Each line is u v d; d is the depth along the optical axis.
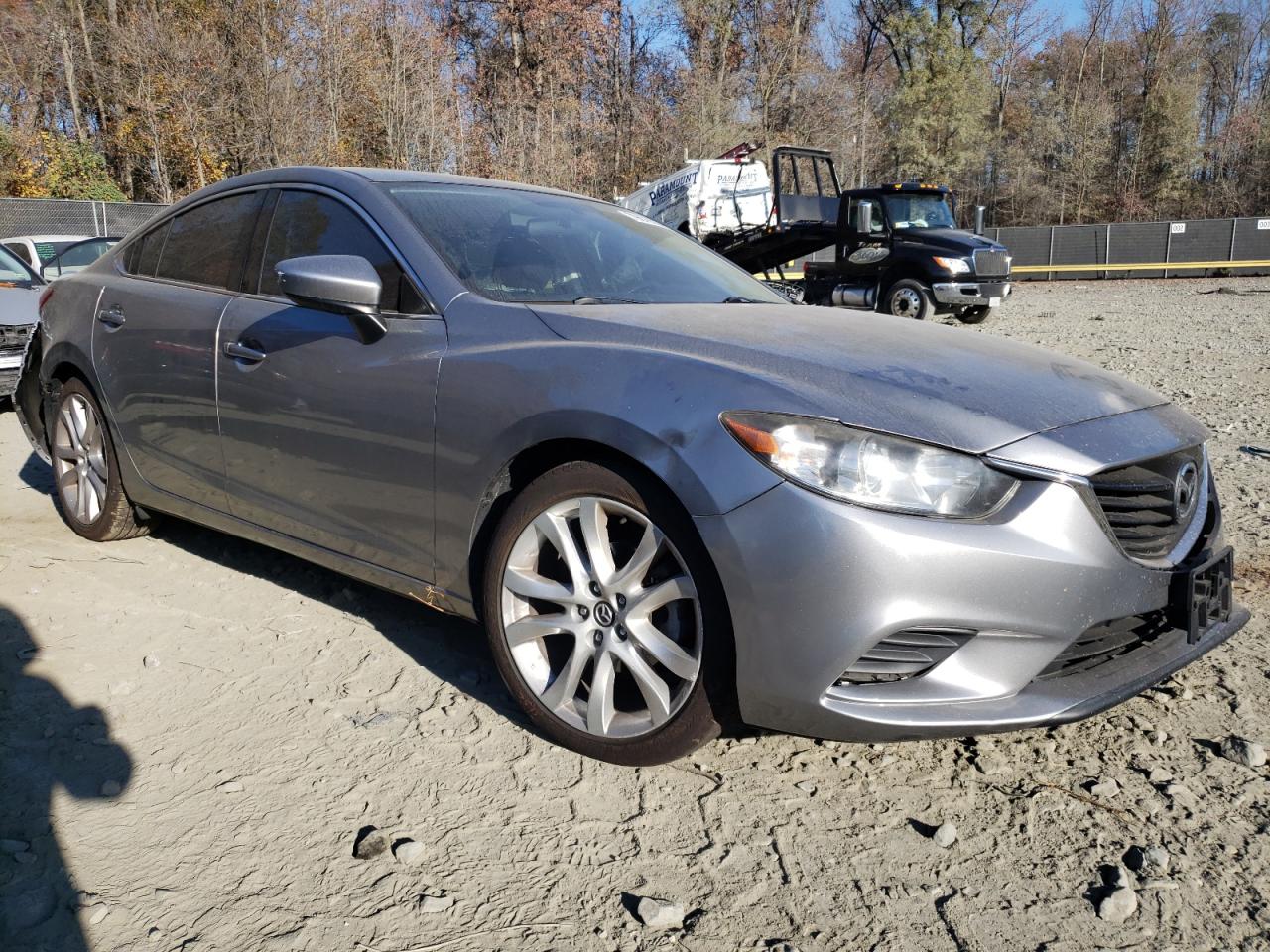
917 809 2.36
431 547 2.77
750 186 18.95
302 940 1.89
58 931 1.90
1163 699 2.90
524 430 2.49
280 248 3.33
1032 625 2.16
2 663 3.03
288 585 3.70
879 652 2.17
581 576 2.44
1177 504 2.44
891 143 44.66
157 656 3.10
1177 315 17.39
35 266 12.34
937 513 2.12
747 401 2.21
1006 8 45.03
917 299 15.35
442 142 30.23
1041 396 2.44
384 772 2.47
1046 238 33.53
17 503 4.80
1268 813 2.33
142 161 29.27
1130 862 2.15
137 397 3.70
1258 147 46.53
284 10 25.83
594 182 37.06
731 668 2.25
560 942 1.91
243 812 2.30
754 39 41.03
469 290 2.84
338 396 2.93
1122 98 49.91
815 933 1.94
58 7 28.53
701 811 2.33
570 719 2.50
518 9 38.19
